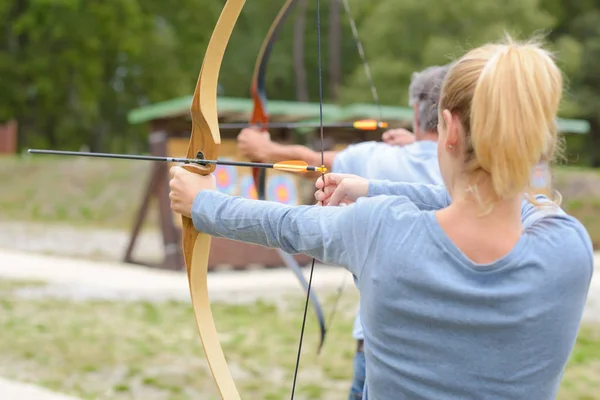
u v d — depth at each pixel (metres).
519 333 2.27
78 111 51.22
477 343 2.28
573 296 2.32
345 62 54.28
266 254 16.95
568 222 2.40
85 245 21.77
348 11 5.50
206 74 3.25
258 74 5.76
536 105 2.19
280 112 17.33
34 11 42.84
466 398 2.31
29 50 45.50
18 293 13.10
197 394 7.91
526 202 2.63
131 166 30.33
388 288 2.31
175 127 16.69
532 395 2.33
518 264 2.27
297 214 2.52
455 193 2.35
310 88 56.22
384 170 4.37
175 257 16.45
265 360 9.20
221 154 16.47
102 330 10.47
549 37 55.91
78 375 8.43
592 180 26.64
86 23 43.41
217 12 50.50
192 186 2.82
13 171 30.97
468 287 2.25
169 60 49.59
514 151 2.17
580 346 10.13
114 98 51.97
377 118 18.05
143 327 10.76
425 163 4.30
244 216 2.60
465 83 2.30
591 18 54.38
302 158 5.09
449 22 42.62
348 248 2.40
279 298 13.18
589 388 8.31
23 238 22.50
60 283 14.26
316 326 11.11
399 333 2.33
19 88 46.44
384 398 2.41
